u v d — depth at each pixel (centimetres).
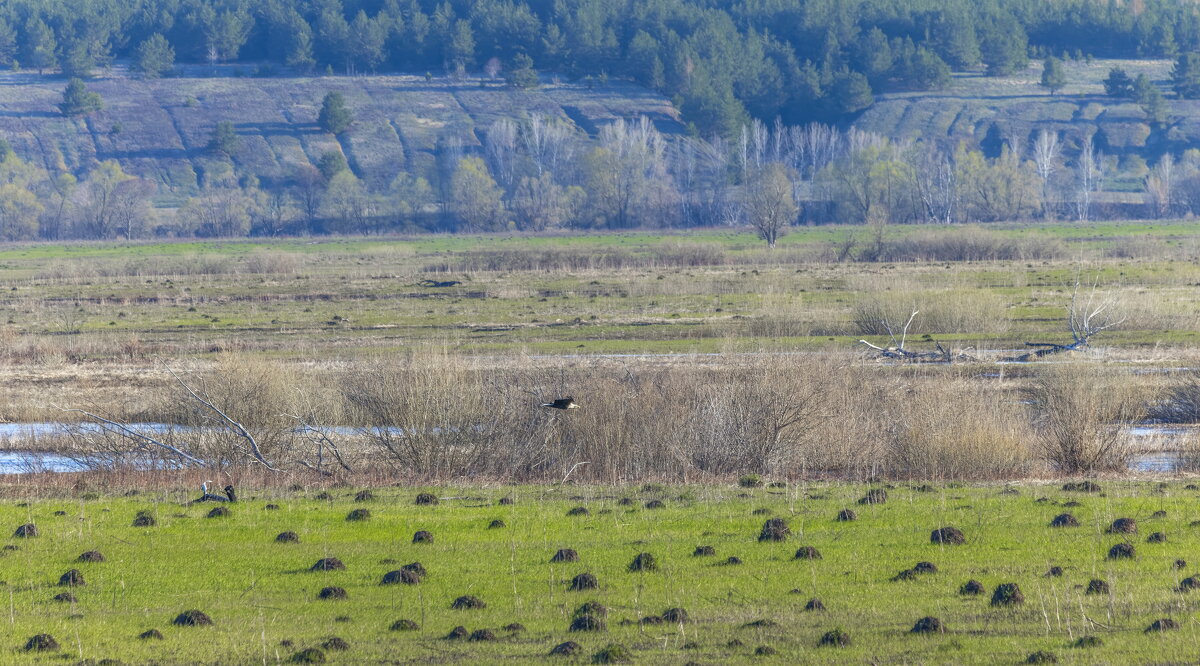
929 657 5534
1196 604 6300
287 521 8769
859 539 7919
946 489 10031
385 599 6700
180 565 7500
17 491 10544
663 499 9775
